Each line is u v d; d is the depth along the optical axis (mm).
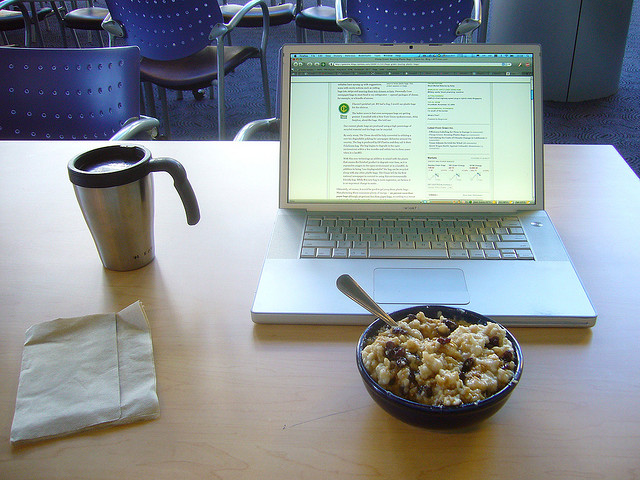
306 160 837
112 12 2289
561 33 3217
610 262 770
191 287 748
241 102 3451
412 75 832
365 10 2275
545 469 491
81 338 646
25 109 1449
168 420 551
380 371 505
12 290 744
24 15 3387
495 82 830
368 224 813
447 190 833
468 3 2184
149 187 760
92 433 538
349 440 525
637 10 4930
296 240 783
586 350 625
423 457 505
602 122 3078
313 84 834
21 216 920
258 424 544
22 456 515
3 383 595
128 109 1476
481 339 534
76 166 736
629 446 510
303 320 669
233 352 636
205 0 2156
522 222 812
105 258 775
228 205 945
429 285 695
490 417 512
